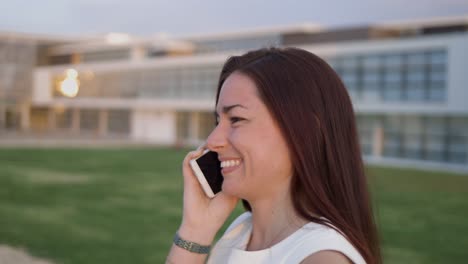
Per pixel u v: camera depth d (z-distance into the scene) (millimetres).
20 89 56844
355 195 1274
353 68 32312
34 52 57344
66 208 12898
